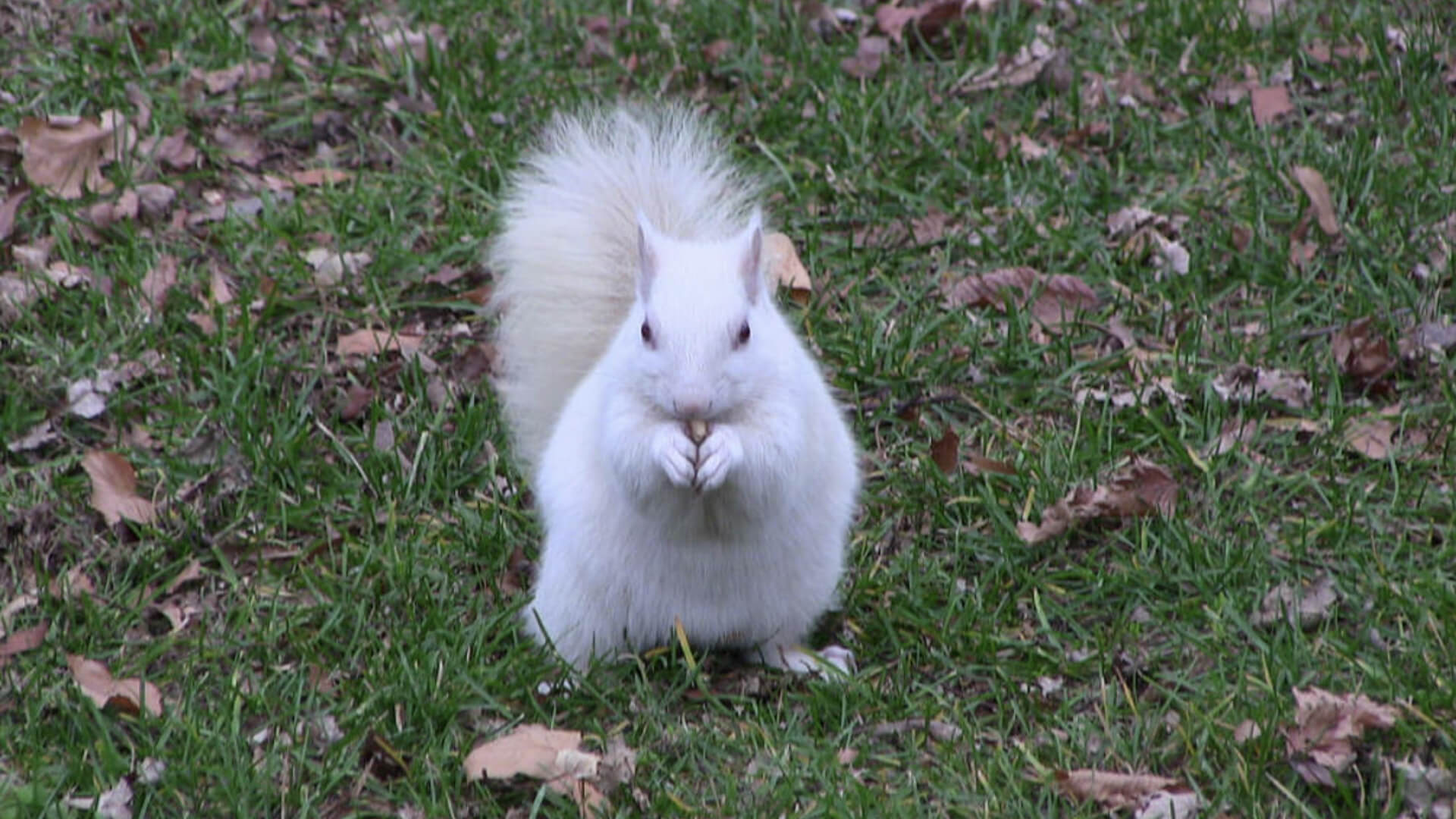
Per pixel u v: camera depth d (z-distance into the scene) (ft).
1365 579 29.78
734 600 27.30
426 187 41.47
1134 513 31.83
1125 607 29.81
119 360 35.78
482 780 25.55
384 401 35.42
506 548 31.32
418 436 34.24
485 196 40.83
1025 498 32.37
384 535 31.73
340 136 43.98
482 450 33.99
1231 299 38.24
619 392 25.89
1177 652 28.53
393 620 29.63
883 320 37.35
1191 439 33.96
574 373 31.37
